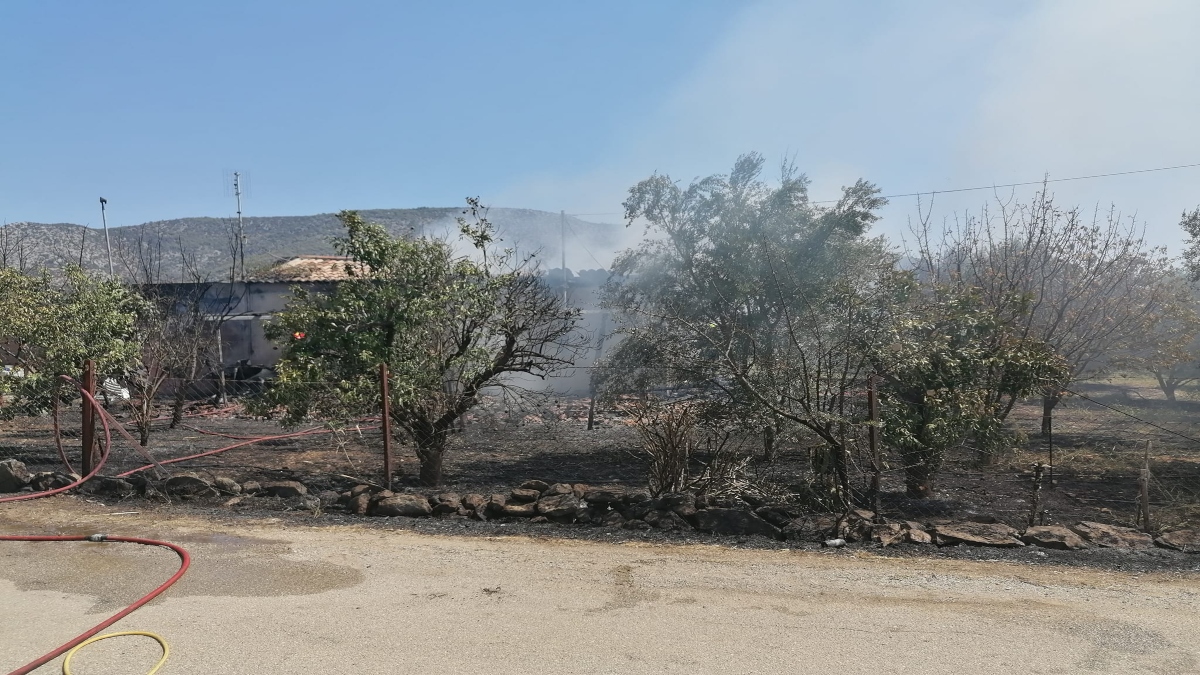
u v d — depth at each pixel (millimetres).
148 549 5883
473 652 4070
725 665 3945
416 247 8516
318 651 4074
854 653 4098
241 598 4832
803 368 7137
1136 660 4047
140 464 9398
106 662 3943
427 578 5242
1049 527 6340
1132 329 12680
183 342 13820
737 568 5539
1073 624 4508
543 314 9023
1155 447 11016
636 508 6836
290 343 8367
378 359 8070
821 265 10211
